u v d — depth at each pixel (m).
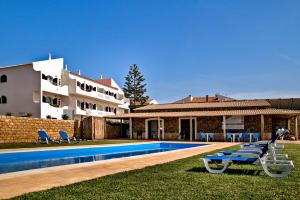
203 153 14.30
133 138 36.50
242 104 35.31
